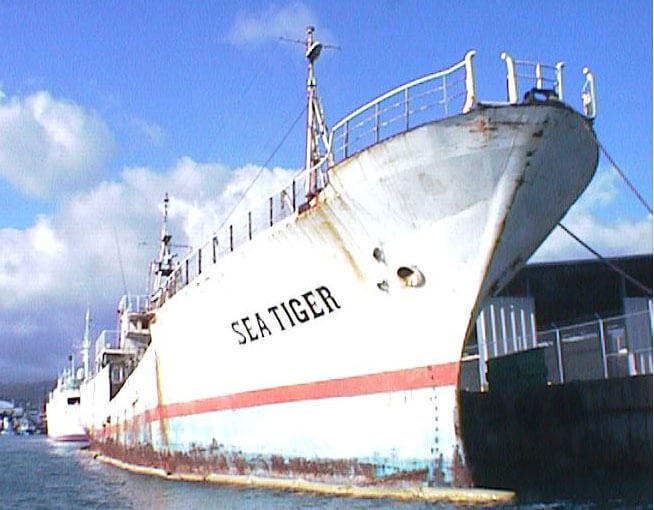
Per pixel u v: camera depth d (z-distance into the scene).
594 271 27.75
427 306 13.88
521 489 15.57
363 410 14.69
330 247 14.66
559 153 13.41
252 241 16.30
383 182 13.45
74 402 59.00
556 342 26.34
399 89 13.46
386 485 14.25
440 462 13.62
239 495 15.50
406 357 14.14
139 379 24.86
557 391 20.75
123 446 27.50
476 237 13.34
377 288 14.35
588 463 19.52
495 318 26.70
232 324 17.64
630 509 12.74
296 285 15.53
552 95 12.86
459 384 13.62
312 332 15.62
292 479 16.08
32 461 34.41
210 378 18.98
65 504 16.95
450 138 12.79
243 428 17.55
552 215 14.74
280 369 16.45
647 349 23.34
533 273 27.58
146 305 29.20
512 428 21.59
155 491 18.05
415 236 13.68
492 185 13.00
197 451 19.67
